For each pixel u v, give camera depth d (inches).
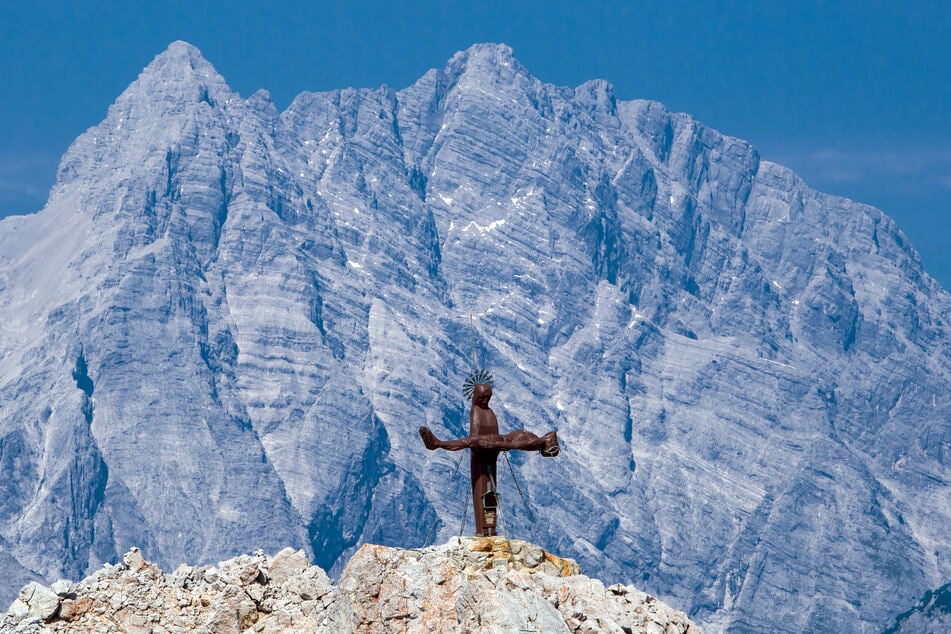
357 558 2960.1
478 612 2827.3
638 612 3073.3
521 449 3056.1
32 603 3388.3
